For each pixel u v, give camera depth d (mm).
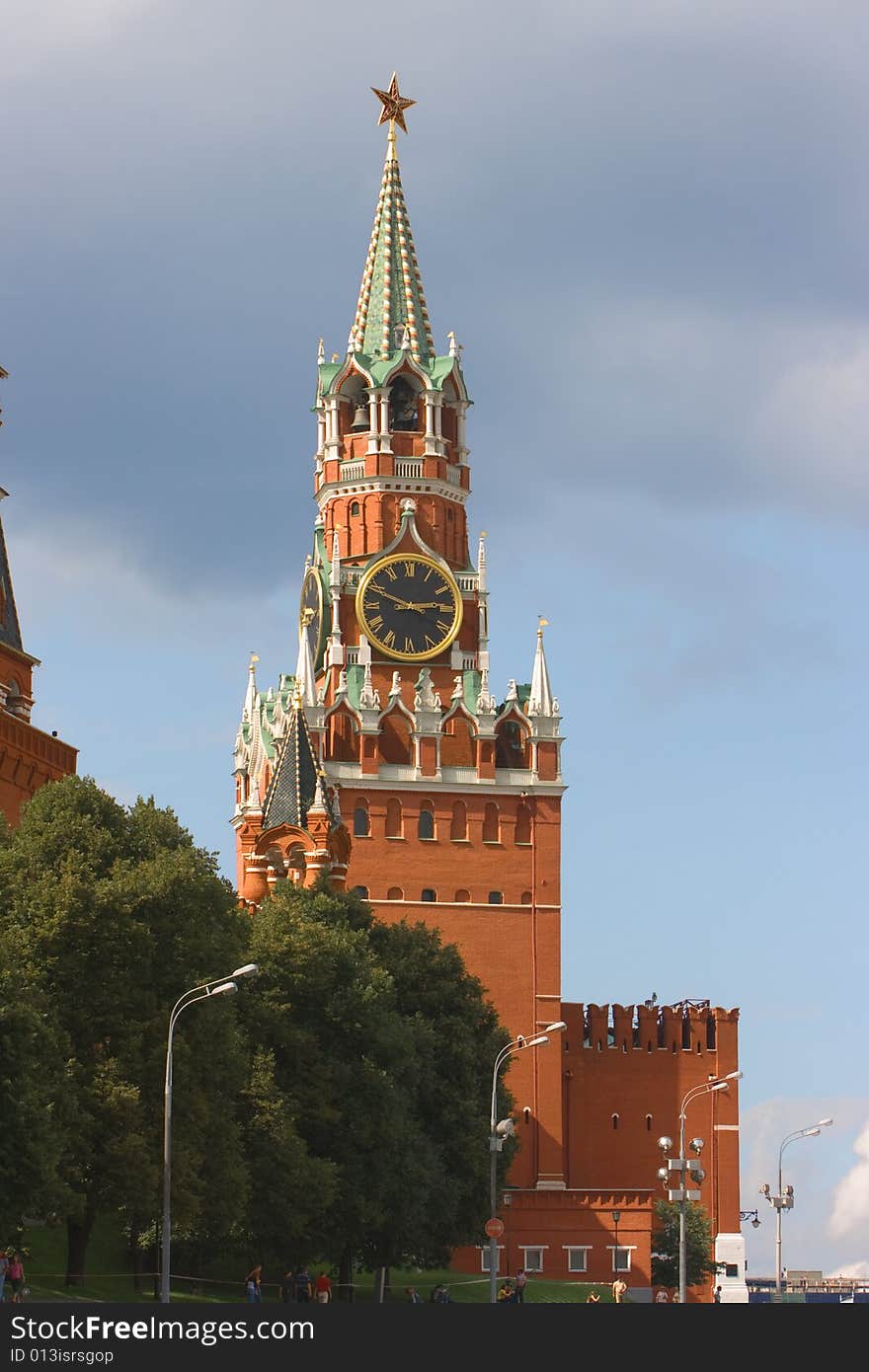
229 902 157125
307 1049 172625
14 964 134375
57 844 147875
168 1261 126375
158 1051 141875
